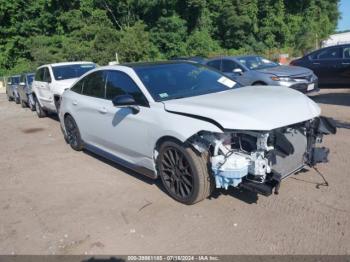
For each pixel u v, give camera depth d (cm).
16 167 621
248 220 370
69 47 3450
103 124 525
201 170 385
